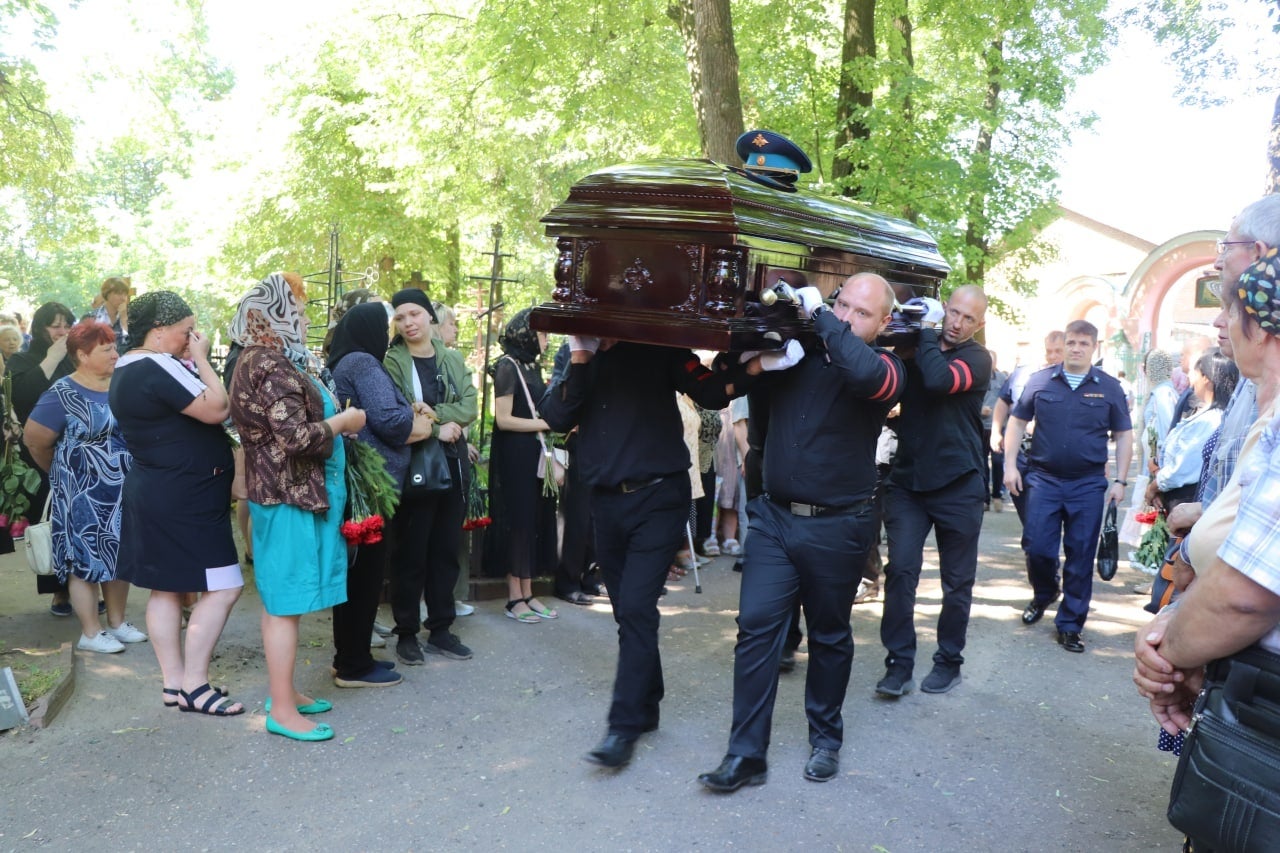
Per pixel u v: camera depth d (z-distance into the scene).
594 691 4.89
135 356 4.21
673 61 13.45
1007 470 6.40
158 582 4.25
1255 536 1.73
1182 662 1.91
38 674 4.56
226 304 23.38
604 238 3.60
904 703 4.88
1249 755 1.74
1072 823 3.64
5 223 17.44
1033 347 30.84
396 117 16.14
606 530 4.11
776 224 3.57
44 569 5.05
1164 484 6.19
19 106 15.30
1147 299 26.92
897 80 11.90
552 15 12.75
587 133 14.27
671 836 3.45
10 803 3.54
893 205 11.90
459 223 18.45
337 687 4.82
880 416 3.90
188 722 4.31
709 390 3.97
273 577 4.07
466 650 5.37
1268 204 1.92
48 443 5.02
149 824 3.44
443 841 3.38
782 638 3.87
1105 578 7.06
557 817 3.57
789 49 12.91
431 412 5.04
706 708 4.71
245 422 3.99
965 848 3.43
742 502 7.94
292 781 3.80
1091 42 13.88
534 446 6.07
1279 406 1.82
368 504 4.36
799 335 3.71
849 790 3.86
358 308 4.93
